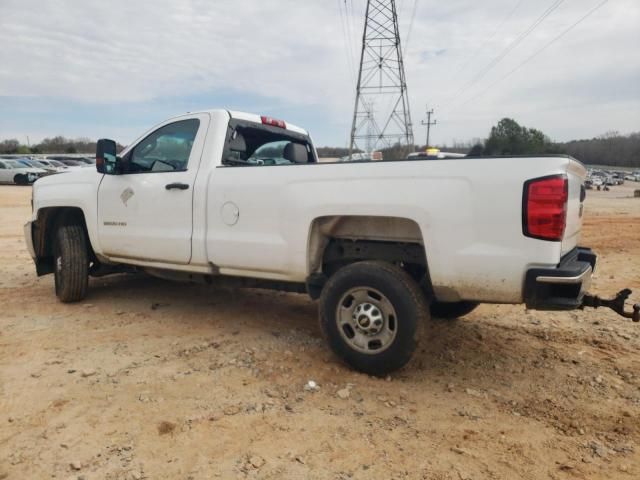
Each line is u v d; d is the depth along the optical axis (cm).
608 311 532
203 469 252
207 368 374
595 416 309
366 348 358
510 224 311
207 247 432
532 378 366
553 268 305
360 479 246
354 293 359
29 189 2570
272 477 246
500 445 276
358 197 355
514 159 313
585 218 1622
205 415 304
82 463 255
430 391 343
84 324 476
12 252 894
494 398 334
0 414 302
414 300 338
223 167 430
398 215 341
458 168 326
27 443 272
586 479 246
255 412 309
